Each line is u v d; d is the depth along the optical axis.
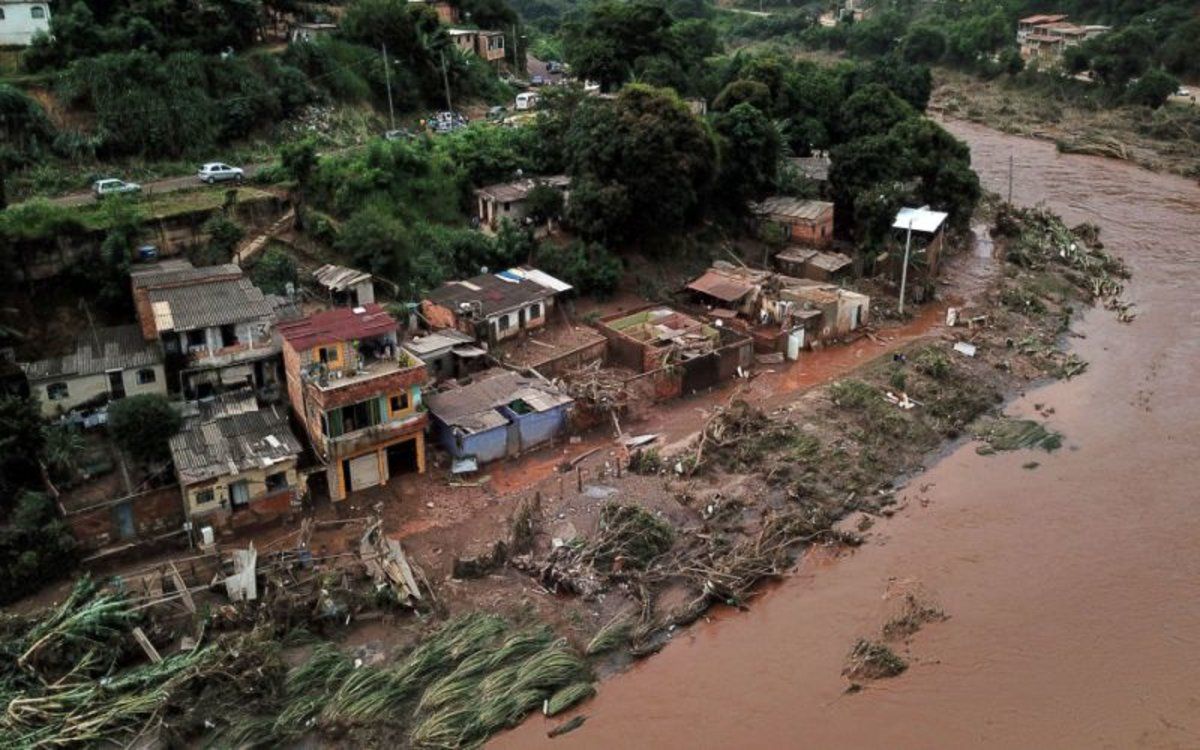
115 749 30.25
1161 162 106.31
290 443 41.41
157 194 58.53
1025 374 56.38
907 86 101.19
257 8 75.94
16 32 65.69
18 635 33.50
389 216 62.31
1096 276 72.06
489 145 71.94
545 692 32.84
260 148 69.56
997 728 31.86
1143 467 46.56
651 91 66.75
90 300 50.66
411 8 87.69
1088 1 160.88
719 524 41.91
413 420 43.75
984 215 87.25
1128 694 33.19
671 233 69.25
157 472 41.19
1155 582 38.56
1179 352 59.19
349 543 40.06
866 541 41.62
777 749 31.00
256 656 32.94
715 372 55.09
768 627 36.56
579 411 49.31
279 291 54.03
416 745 30.58
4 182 56.56
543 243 65.00
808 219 71.56
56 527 36.88
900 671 34.28
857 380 54.06
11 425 39.88
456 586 37.72
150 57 65.38
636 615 36.31
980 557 40.38
